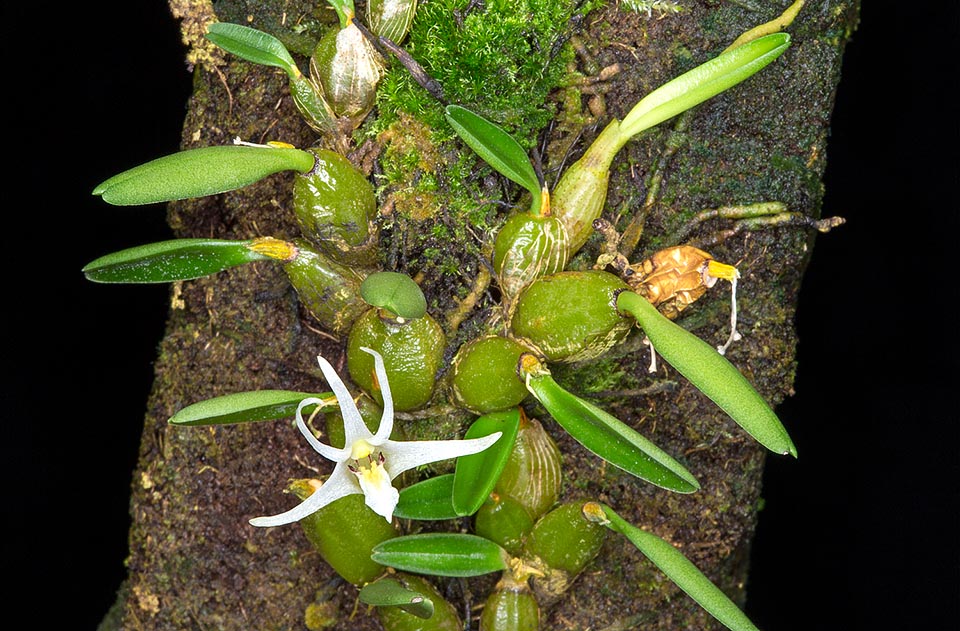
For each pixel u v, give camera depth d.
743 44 0.18
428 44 0.19
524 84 0.19
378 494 0.16
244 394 0.18
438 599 0.19
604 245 0.19
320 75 0.19
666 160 0.19
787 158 0.19
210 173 0.17
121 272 0.18
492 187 0.19
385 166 0.19
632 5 0.19
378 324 0.18
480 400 0.18
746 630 0.18
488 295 0.19
